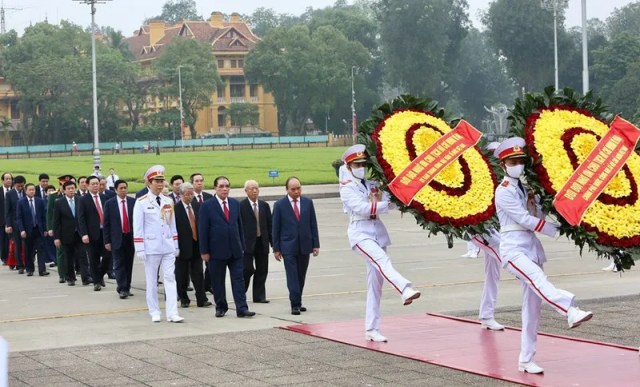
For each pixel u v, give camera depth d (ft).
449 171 44.65
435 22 424.46
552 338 46.11
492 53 520.42
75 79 430.61
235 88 498.69
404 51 431.43
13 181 88.99
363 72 505.66
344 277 72.23
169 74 440.45
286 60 455.63
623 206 40.70
